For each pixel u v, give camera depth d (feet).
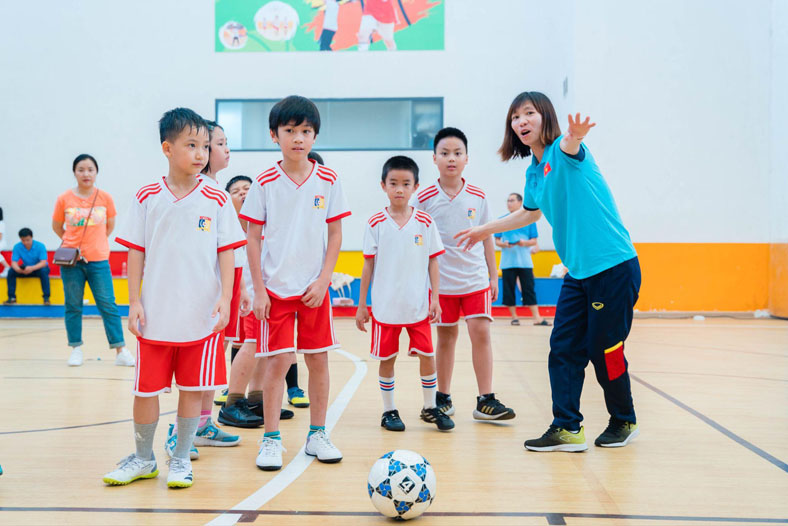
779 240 27.30
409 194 9.85
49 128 32.14
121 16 32.17
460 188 10.55
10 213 32.12
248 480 7.04
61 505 6.15
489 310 10.36
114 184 32.19
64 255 15.15
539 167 8.85
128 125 32.17
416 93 32.22
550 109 8.66
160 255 6.91
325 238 8.22
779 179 27.37
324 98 32.32
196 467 7.57
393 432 9.32
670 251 28.17
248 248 8.01
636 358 16.51
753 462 7.77
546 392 12.29
